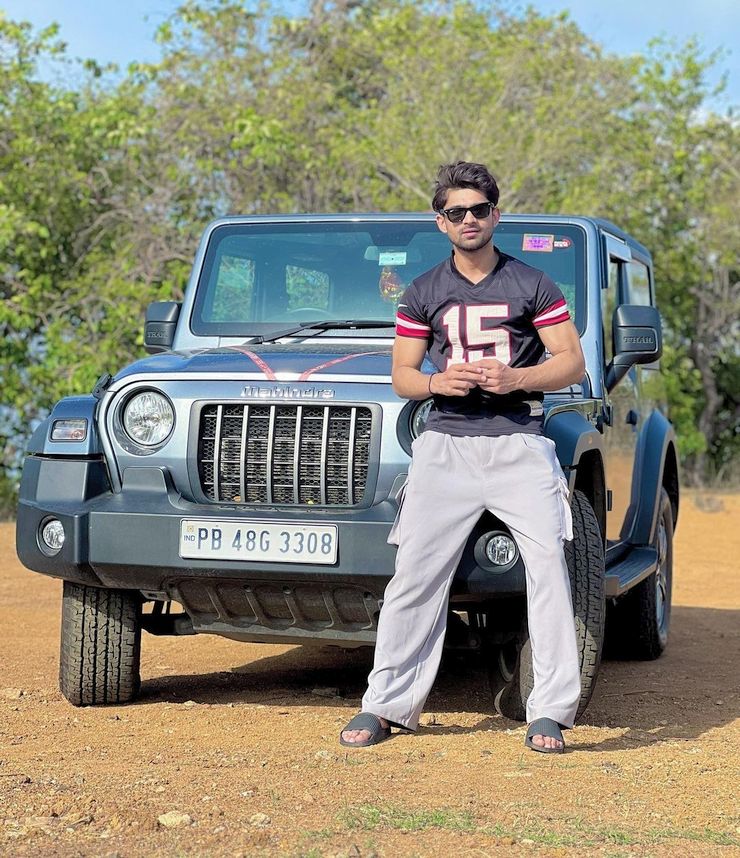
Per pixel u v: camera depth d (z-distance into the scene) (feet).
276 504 16.28
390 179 59.57
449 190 14.93
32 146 56.70
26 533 16.92
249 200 56.49
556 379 14.70
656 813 12.72
